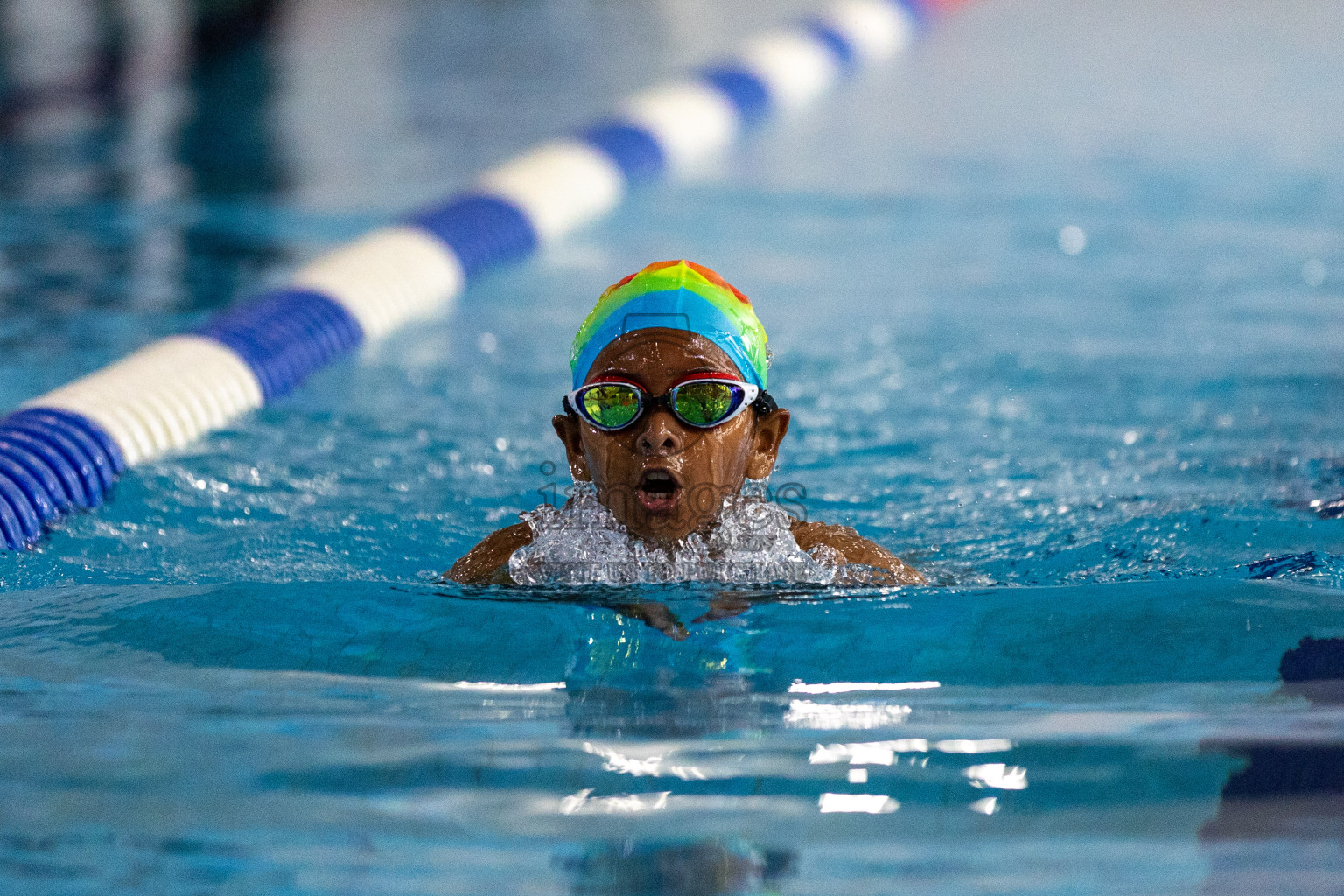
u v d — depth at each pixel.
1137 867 4.72
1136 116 29.80
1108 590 7.70
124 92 32.25
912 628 7.14
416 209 22.72
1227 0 47.78
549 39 41.94
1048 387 13.84
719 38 41.75
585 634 7.07
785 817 5.09
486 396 14.09
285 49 39.41
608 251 21.69
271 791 5.29
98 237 20.41
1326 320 16.05
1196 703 6.16
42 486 10.47
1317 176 23.86
